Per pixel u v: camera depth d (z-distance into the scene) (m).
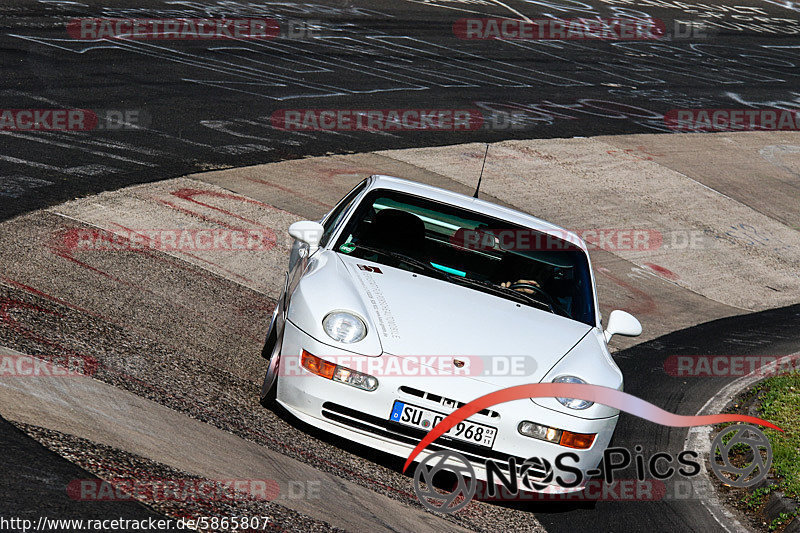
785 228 60.06
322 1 109.62
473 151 59.47
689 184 64.62
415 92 72.44
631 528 18.20
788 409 26.56
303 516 14.13
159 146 44.25
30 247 26.73
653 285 43.78
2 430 13.95
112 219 32.38
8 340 18.20
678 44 127.19
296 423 18.42
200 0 95.31
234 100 57.53
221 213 36.84
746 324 39.72
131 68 59.91
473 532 16.03
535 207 52.00
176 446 15.41
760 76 114.19
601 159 65.50
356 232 21.67
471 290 20.45
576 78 93.31
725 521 19.56
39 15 72.12
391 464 18.00
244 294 28.36
